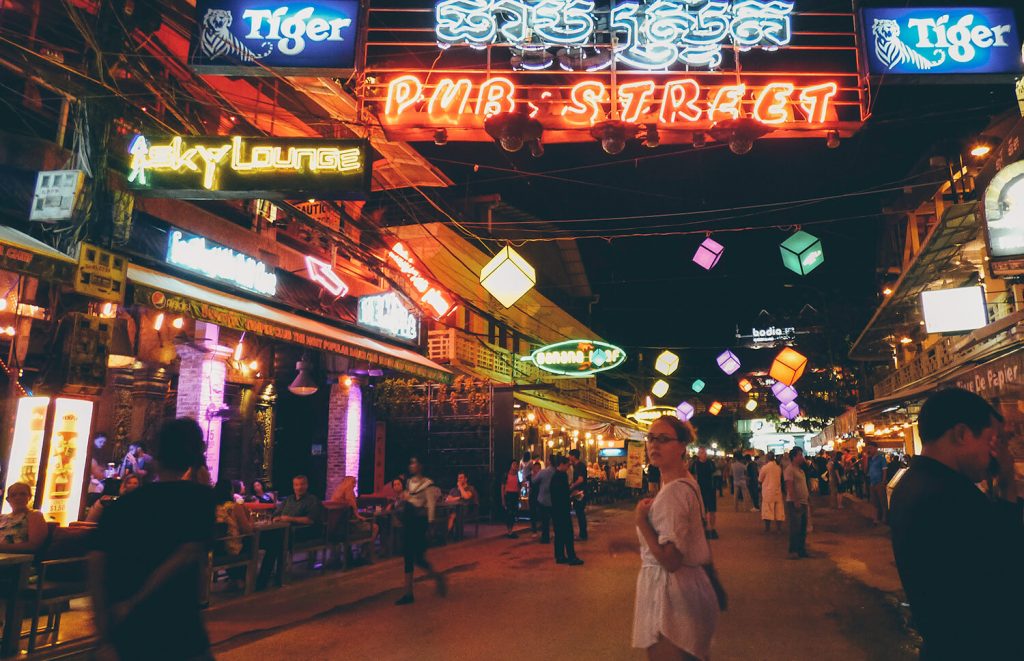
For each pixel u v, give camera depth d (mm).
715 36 9148
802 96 8930
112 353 11000
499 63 9914
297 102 14023
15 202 8680
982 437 2352
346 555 11078
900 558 2250
